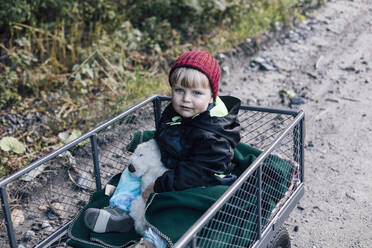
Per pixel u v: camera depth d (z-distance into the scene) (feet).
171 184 9.03
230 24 24.18
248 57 22.49
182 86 9.20
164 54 21.03
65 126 16.42
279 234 9.82
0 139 15.43
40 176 13.39
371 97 18.99
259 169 8.38
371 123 17.21
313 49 23.32
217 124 9.22
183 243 6.48
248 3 25.45
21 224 12.44
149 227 8.93
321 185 14.06
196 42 22.27
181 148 9.37
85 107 17.43
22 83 17.89
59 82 18.35
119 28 20.85
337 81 20.38
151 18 21.39
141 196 9.53
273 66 21.84
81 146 14.96
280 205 9.62
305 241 11.93
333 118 17.67
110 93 18.10
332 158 15.34
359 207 13.06
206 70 9.07
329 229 12.31
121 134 15.70
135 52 20.68
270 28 24.54
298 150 10.14
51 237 9.62
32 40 19.54
